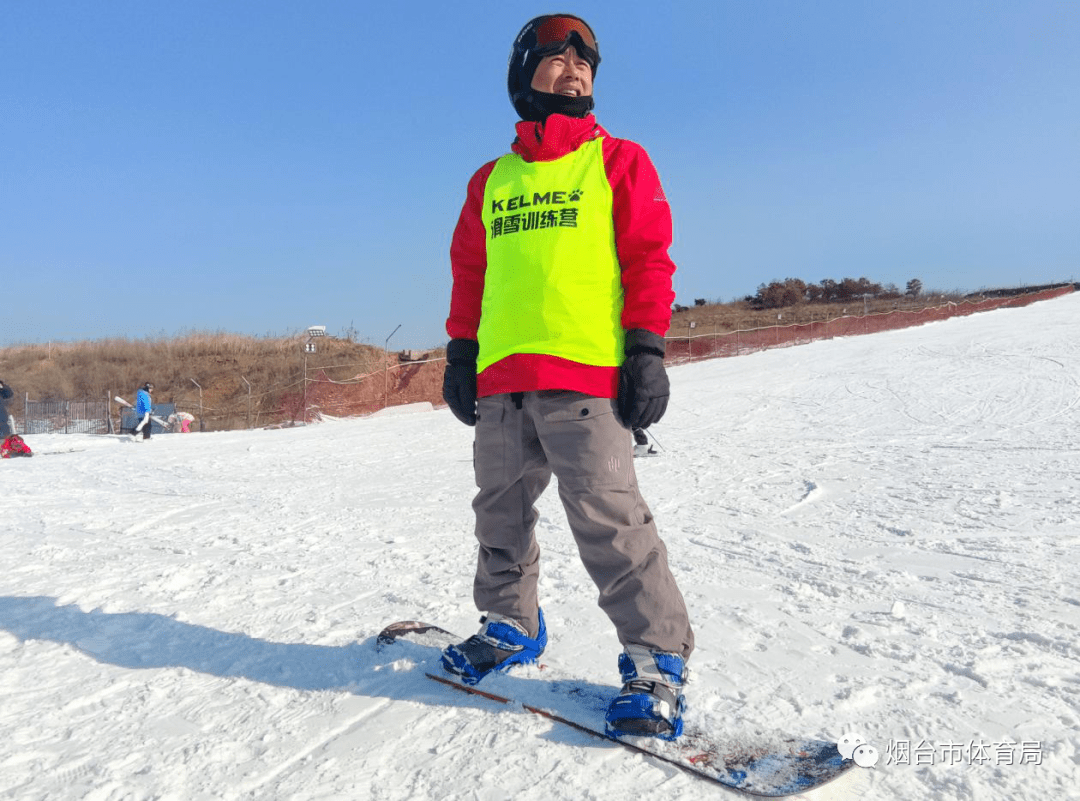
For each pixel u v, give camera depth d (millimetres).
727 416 11562
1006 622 2613
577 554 3746
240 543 4156
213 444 11773
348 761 1650
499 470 1969
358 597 2998
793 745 1684
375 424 14883
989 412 10406
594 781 1541
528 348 1859
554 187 1921
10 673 2227
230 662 2287
